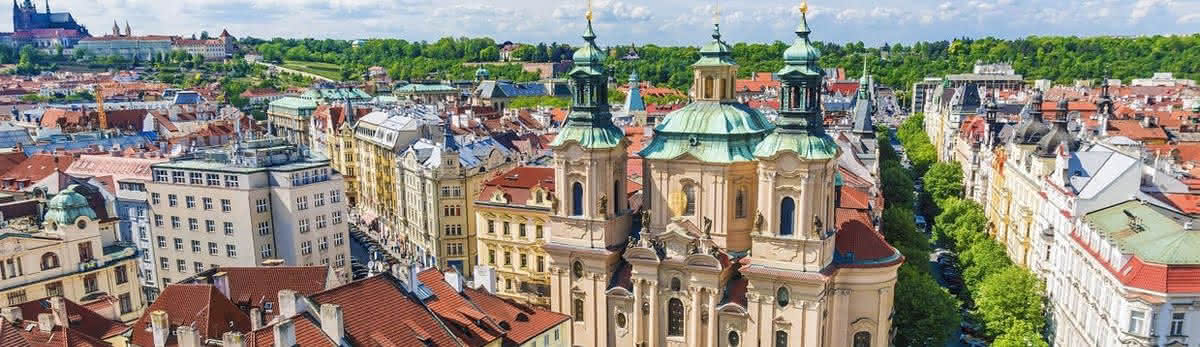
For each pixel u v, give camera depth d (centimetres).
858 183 14562
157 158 16225
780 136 9125
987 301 11662
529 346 9262
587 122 10175
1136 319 9075
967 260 14362
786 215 9306
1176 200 11950
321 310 7262
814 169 8969
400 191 18738
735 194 9938
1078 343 10950
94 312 8931
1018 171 15388
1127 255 9412
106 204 14325
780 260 9325
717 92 10194
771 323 9544
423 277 9162
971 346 12538
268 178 14238
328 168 15000
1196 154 17925
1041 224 13600
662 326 10212
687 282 9888
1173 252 9069
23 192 14962
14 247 9900
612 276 10519
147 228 15175
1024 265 14650
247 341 6906
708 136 9838
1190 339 8931
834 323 9731
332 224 15112
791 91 9025
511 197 14262
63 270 10506
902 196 18950
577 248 10431
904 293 11062
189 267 14938
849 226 9988
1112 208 11150
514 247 14325
